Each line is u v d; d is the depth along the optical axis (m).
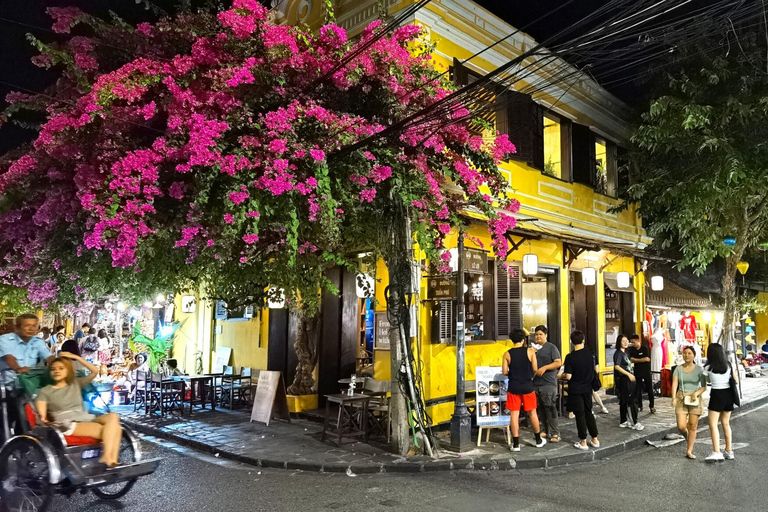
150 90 7.46
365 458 8.44
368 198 7.73
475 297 11.80
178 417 11.96
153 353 13.55
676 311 18.62
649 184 13.80
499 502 6.57
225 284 9.94
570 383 9.16
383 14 8.60
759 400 15.02
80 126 7.14
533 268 11.58
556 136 14.68
